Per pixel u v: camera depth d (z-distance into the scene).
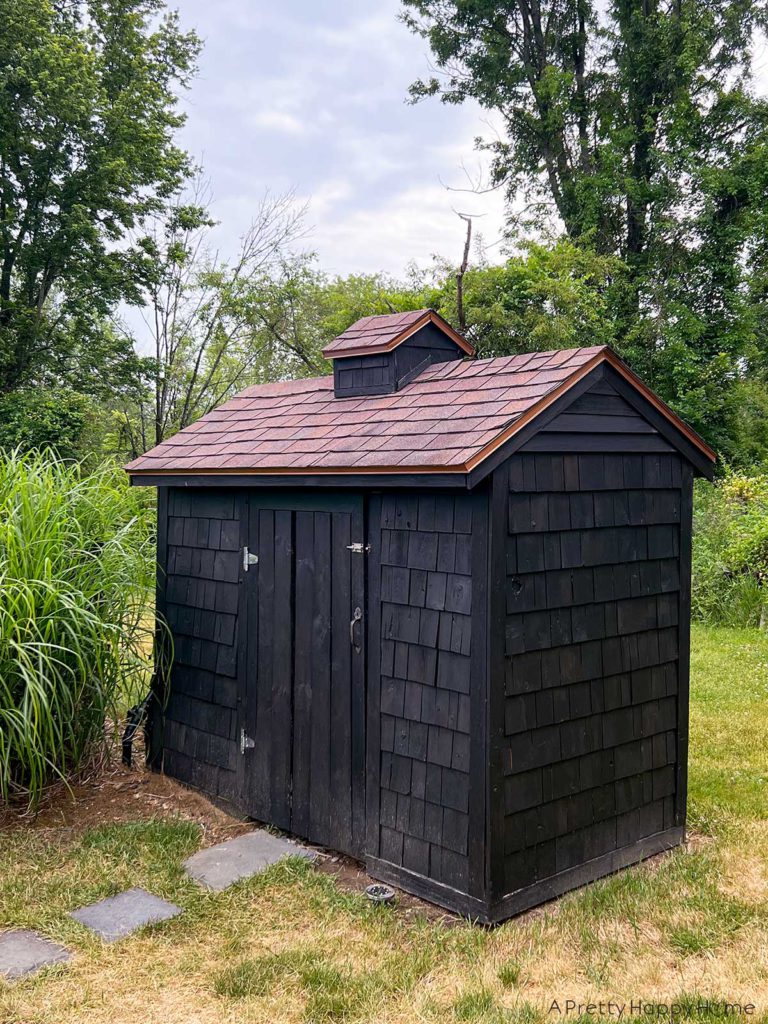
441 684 3.63
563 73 20.77
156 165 18.52
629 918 3.55
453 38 22.33
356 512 4.05
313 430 4.54
